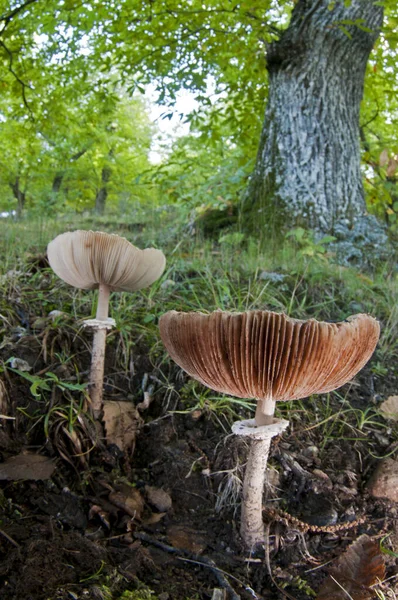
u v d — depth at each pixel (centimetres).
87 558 39
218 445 54
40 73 186
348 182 129
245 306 77
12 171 383
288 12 184
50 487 47
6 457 49
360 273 106
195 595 39
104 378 62
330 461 54
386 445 58
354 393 66
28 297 73
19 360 58
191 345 34
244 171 155
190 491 51
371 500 50
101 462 52
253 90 169
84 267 51
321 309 84
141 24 155
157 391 61
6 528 41
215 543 45
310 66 131
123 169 422
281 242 117
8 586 35
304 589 42
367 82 177
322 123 129
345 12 129
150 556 42
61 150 354
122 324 67
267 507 48
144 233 133
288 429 57
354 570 43
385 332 78
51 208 299
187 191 159
